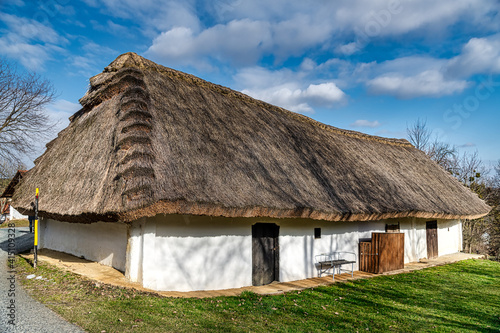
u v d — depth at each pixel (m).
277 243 8.93
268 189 7.70
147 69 9.30
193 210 6.16
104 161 6.89
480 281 10.90
